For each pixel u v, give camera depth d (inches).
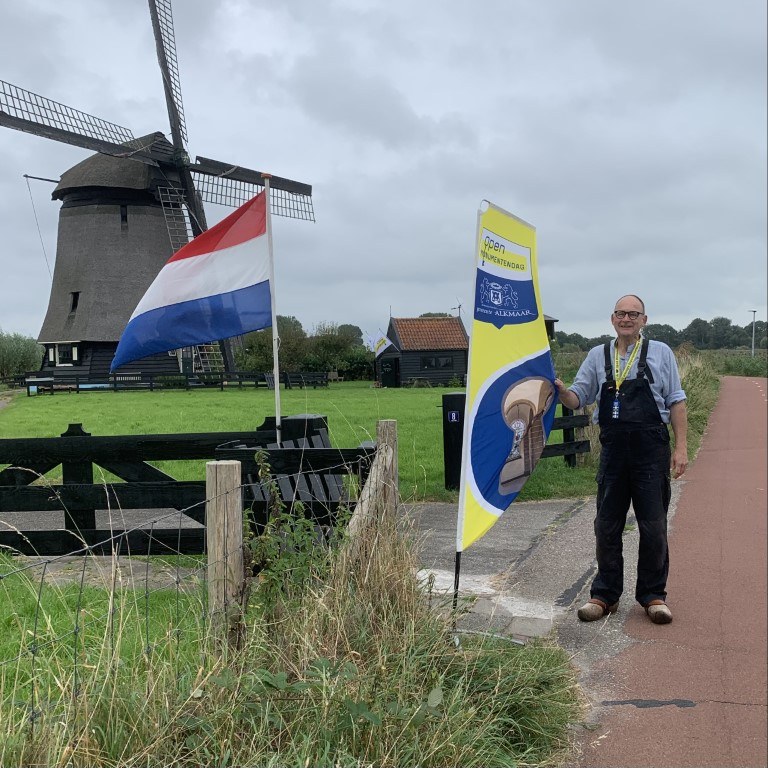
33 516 298.0
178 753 106.0
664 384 187.9
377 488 168.9
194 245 229.8
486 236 168.4
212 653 126.9
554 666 151.1
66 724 102.3
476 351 167.5
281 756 108.3
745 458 466.9
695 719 140.9
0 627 167.2
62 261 1566.2
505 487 179.2
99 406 957.2
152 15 1339.8
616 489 190.9
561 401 198.2
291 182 1343.5
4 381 1519.4
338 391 1416.1
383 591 146.9
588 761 128.1
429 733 117.1
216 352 1512.1
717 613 193.6
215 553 140.0
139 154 1318.9
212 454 238.4
